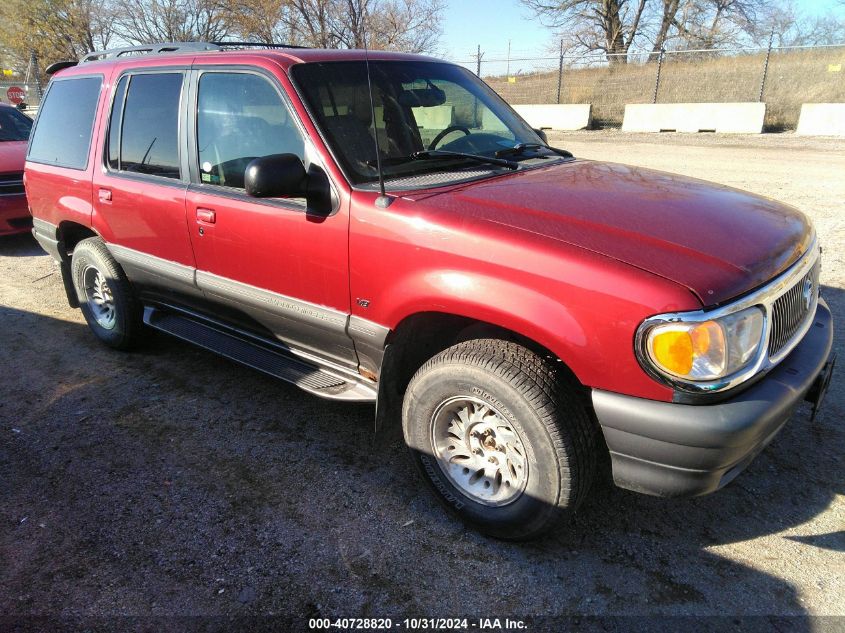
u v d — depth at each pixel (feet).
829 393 12.48
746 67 67.67
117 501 10.01
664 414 7.09
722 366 7.00
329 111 9.99
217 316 12.57
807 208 26.40
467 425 8.93
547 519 8.25
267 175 8.82
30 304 19.13
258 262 10.70
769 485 9.97
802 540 8.84
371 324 9.36
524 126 13.01
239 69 10.79
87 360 15.17
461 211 8.44
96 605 8.04
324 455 11.16
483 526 8.91
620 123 65.82
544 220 8.15
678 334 6.85
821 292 17.35
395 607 7.93
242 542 9.07
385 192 9.13
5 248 25.79
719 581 8.18
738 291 7.16
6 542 9.16
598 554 8.70
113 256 14.16
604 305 7.20
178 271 12.42
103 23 108.06
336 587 8.25
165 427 12.12
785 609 7.72
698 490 7.45
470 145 11.32
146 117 12.66
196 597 8.13
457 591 8.15
